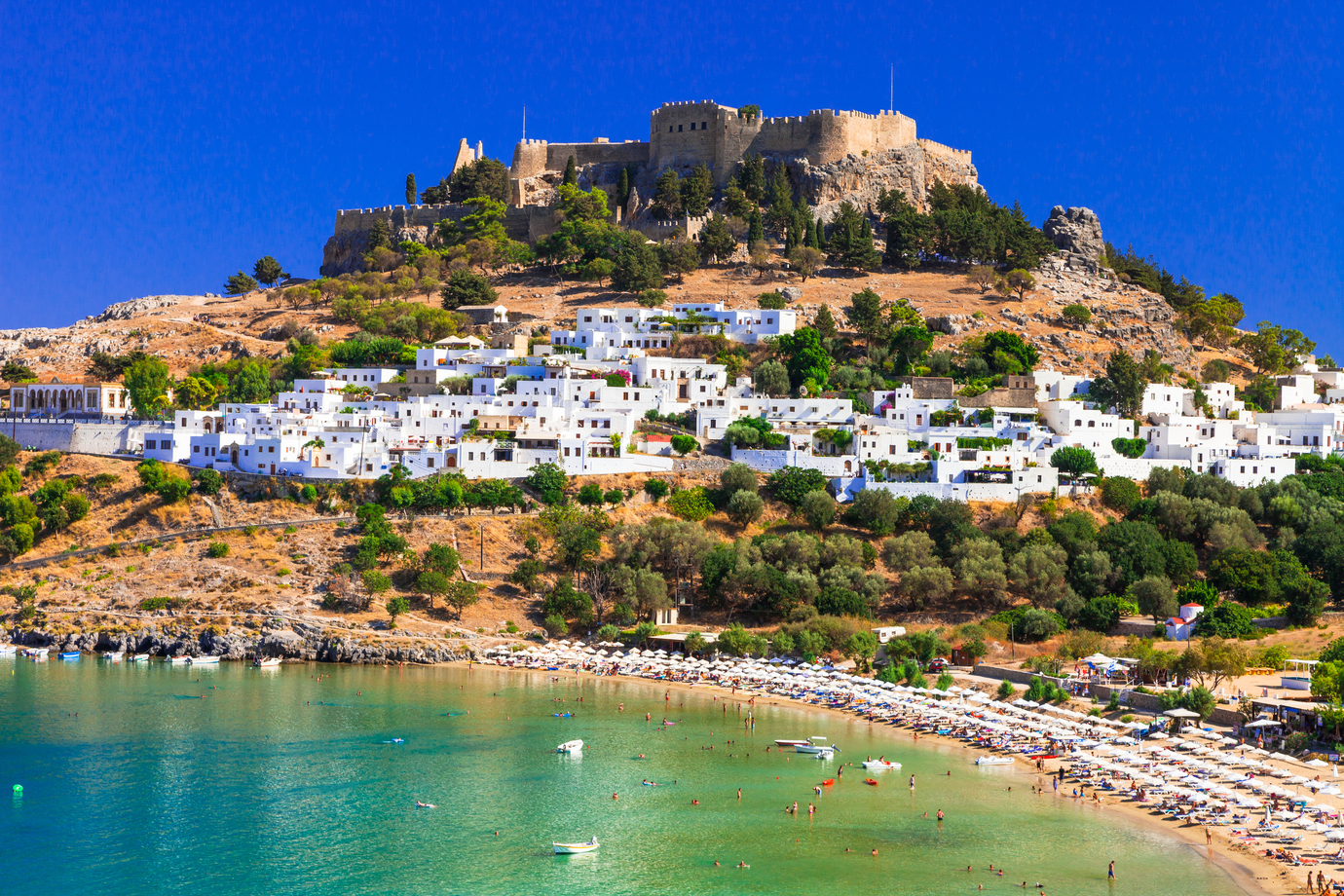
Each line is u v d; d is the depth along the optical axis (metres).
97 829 147.38
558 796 159.75
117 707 197.75
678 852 140.75
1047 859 137.12
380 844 143.25
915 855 139.38
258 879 133.38
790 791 161.25
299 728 188.50
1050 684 196.62
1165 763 162.62
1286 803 144.75
